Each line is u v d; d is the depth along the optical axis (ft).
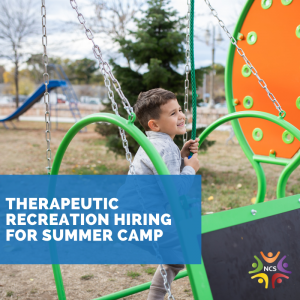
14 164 24.63
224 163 25.49
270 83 8.36
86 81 119.03
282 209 5.21
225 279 4.22
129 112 4.54
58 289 6.64
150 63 18.31
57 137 41.55
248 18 8.68
